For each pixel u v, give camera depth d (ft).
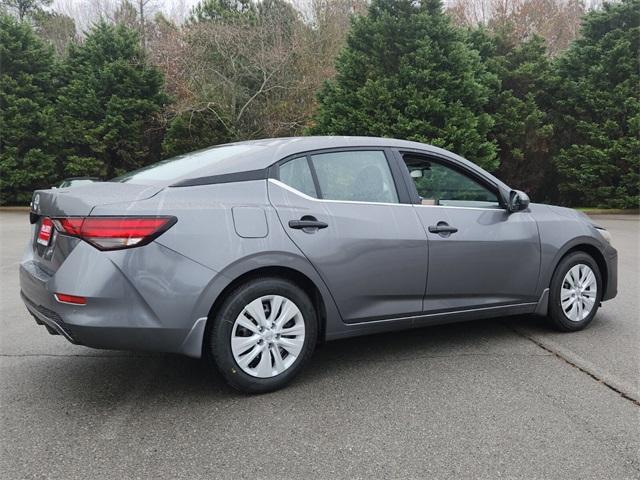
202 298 10.10
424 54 54.80
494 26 77.00
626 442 9.11
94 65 70.59
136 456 8.65
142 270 9.70
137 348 9.87
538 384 11.54
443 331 15.47
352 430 9.51
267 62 69.56
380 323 12.32
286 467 8.33
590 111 64.95
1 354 13.55
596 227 15.87
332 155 12.19
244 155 11.44
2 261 28.14
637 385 11.48
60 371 12.39
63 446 8.96
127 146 70.44
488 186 14.14
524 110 64.54
